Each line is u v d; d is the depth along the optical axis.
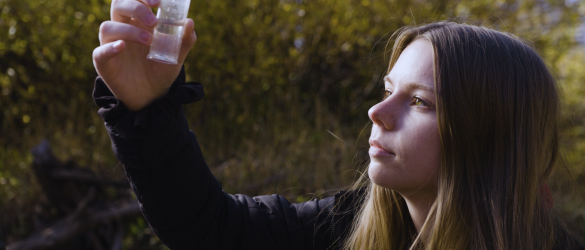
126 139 0.83
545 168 1.01
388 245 1.05
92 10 4.48
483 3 5.00
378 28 4.75
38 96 4.39
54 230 2.77
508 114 0.88
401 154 0.86
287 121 4.19
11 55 4.45
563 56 5.33
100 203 3.06
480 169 0.87
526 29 5.12
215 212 1.01
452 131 0.84
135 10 0.72
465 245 0.86
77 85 4.54
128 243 2.89
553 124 0.98
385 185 0.89
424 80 0.86
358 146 3.44
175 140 0.88
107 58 0.70
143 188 0.90
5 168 3.52
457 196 0.85
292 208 1.14
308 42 4.77
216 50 4.68
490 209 0.86
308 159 3.48
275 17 4.84
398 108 0.88
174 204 0.92
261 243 1.05
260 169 3.38
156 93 0.82
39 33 4.42
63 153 3.58
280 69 4.73
